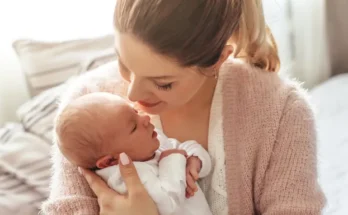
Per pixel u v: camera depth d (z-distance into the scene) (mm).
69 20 1966
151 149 982
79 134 956
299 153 1005
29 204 1546
